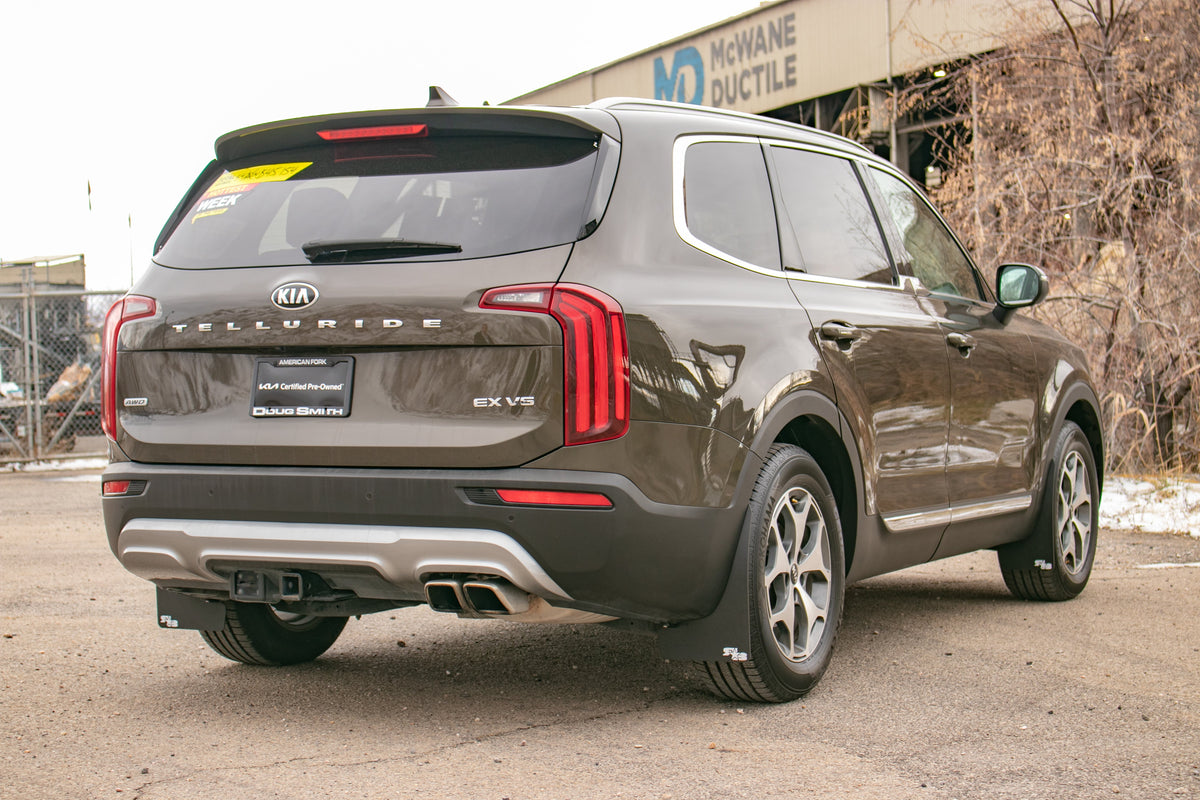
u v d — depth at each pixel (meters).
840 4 20.16
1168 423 9.84
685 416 3.43
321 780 3.10
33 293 14.66
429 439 3.32
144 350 3.74
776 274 4.03
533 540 3.24
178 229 3.95
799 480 3.87
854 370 4.18
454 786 3.04
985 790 2.99
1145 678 4.14
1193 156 9.46
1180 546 7.29
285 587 3.56
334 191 3.71
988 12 11.62
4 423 15.28
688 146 3.89
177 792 3.01
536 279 3.31
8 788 3.04
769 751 3.32
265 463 3.51
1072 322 9.91
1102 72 9.97
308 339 3.47
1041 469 5.52
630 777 3.10
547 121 3.55
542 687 4.11
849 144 4.91
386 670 4.40
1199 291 9.44
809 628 3.93
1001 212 10.02
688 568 3.46
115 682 4.21
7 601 5.79
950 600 5.76
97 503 10.52
